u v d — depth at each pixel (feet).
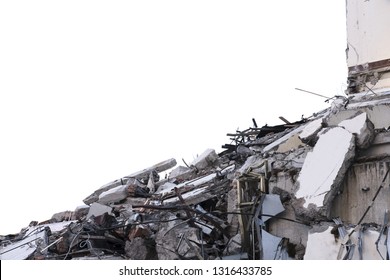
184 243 68.08
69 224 91.35
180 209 71.36
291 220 61.77
